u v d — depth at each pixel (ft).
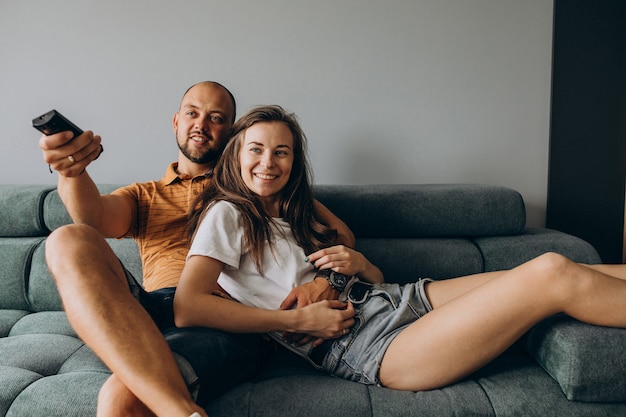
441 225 5.84
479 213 5.84
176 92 7.06
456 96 7.09
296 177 4.81
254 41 7.02
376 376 3.81
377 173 7.19
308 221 4.88
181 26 6.99
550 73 7.04
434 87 7.08
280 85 7.07
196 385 3.27
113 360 3.04
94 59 7.03
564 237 5.85
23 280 5.85
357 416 3.41
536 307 3.53
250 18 6.98
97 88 7.06
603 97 6.98
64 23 6.99
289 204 4.77
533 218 7.23
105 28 6.99
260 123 4.54
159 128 7.10
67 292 3.21
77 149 3.89
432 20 7.01
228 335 3.86
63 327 5.13
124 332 3.10
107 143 7.12
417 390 3.75
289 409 3.43
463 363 3.64
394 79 7.07
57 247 3.37
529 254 5.64
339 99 7.09
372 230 5.86
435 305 4.36
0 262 5.88
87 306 3.13
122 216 4.91
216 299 3.85
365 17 7.00
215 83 5.73
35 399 3.62
